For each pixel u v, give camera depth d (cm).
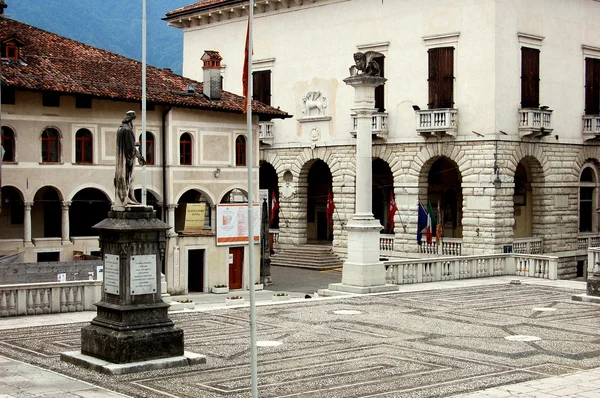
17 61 4731
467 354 2394
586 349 2477
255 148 5600
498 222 5278
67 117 4747
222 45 7069
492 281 4247
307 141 6431
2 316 2973
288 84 6556
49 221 4950
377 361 2291
